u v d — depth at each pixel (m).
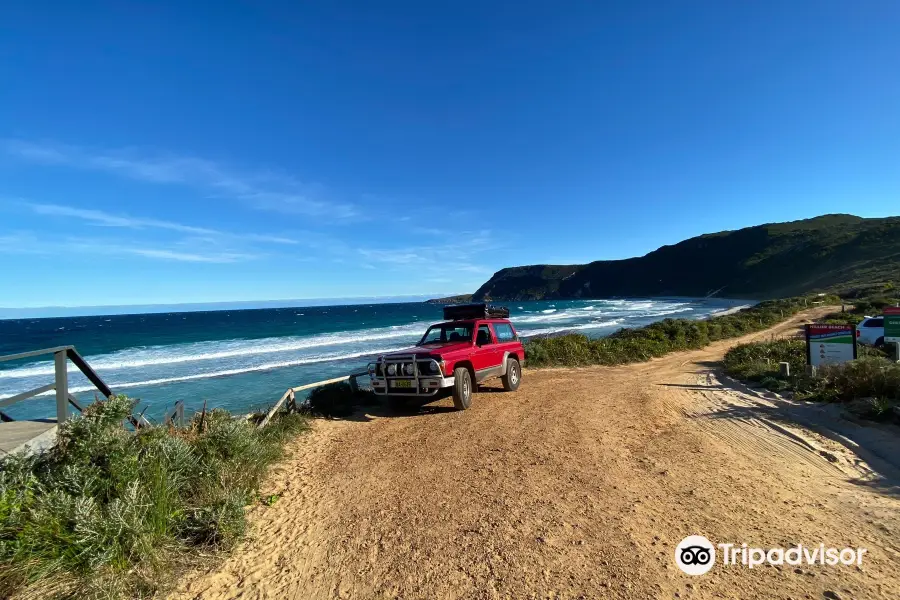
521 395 10.21
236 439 5.23
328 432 7.73
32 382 21.33
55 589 2.87
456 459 5.86
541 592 2.94
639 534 3.66
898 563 3.12
